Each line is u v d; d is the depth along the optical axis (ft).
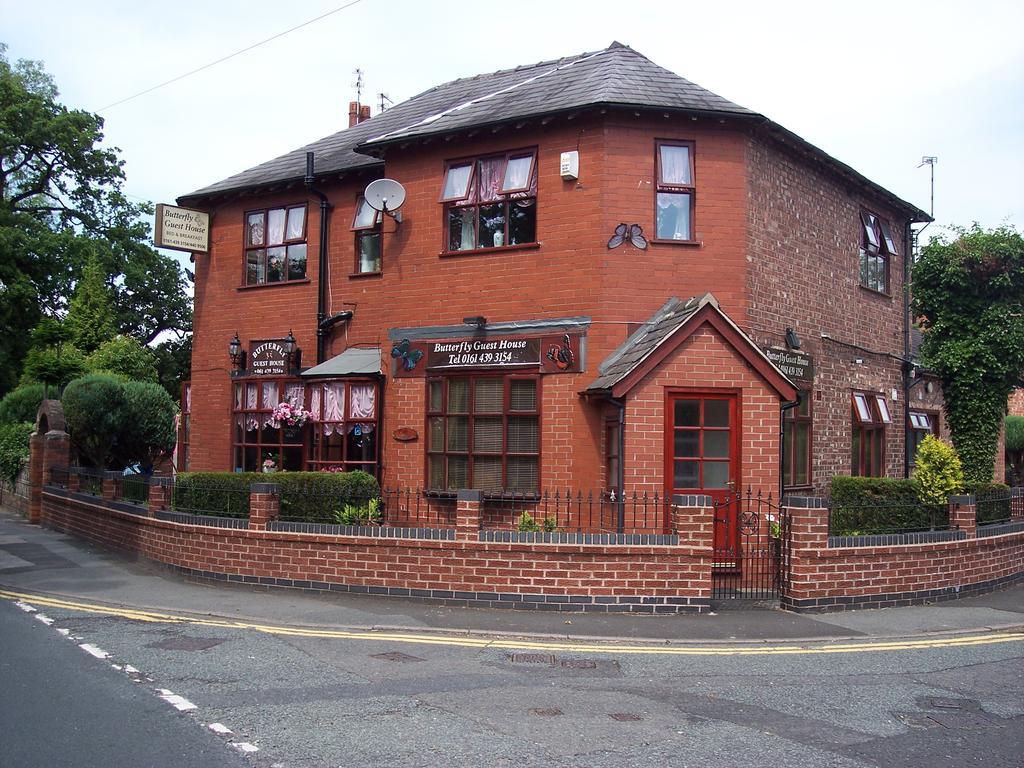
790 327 50.60
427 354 49.65
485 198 48.70
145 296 125.90
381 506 43.57
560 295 46.14
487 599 34.47
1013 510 44.98
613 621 32.40
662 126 46.29
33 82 124.67
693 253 46.11
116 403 61.72
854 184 57.77
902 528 38.70
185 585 39.50
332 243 58.39
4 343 105.60
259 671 25.41
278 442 59.06
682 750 19.20
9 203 110.32
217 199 63.72
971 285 57.36
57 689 23.35
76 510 55.52
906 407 64.64
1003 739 20.30
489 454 47.26
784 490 49.01
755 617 33.42
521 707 22.08
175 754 18.47
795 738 20.13
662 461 39.01
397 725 20.49
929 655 28.40
